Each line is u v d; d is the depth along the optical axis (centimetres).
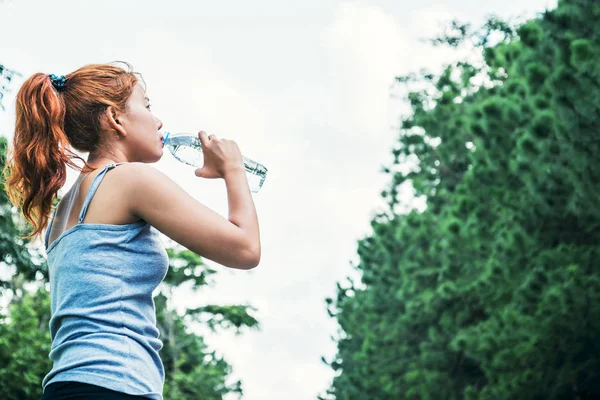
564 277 1641
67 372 190
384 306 2767
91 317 193
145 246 202
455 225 1989
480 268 2027
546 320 1658
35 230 213
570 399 1767
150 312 201
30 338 1927
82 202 205
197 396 3884
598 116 1374
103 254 197
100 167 210
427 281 2378
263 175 292
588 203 1505
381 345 2533
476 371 2227
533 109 1512
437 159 2720
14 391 1870
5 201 1341
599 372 1759
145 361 194
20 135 211
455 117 2425
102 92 214
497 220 1942
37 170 208
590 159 1453
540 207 1609
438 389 2208
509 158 1734
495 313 1902
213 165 218
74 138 214
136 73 221
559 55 1409
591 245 1698
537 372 1730
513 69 1655
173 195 201
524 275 1764
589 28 1416
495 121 1712
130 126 216
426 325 2448
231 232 204
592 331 1659
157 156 221
